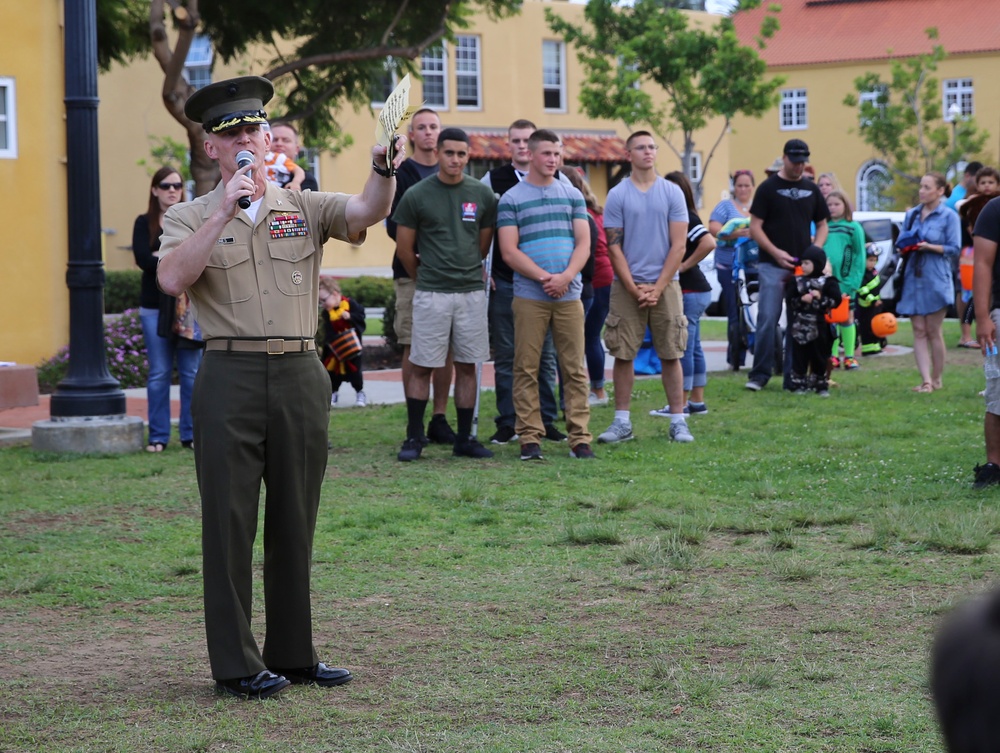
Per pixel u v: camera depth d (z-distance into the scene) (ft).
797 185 43.04
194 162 54.90
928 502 25.18
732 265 50.65
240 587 15.21
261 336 14.96
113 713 14.49
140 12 61.26
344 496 27.14
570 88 149.89
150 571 21.24
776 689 14.96
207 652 17.02
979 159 181.37
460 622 18.06
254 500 15.20
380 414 39.88
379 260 143.33
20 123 53.16
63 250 54.85
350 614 18.58
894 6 201.98
